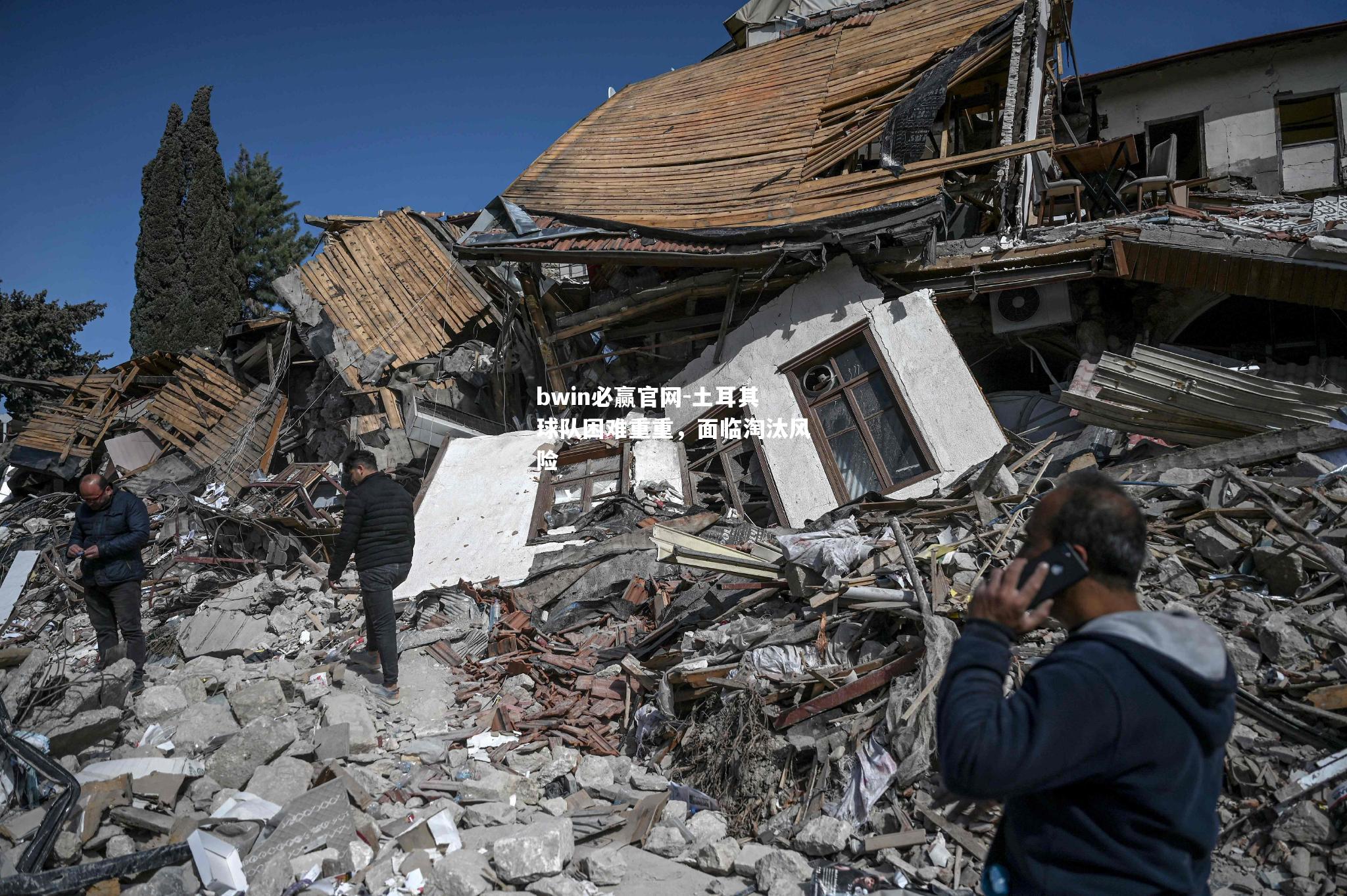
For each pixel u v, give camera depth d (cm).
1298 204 1130
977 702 171
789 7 1669
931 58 1201
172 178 2942
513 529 942
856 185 1062
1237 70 1712
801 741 466
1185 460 644
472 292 1502
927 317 975
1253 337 1116
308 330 1533
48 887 341
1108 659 167
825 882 370
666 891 384
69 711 503
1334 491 543
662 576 762
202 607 784
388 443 1428
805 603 568
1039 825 175
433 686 649
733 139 1302
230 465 1572
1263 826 372
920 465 966
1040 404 1013
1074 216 1218
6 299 2580
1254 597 483
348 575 916
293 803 411
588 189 1323
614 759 525
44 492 1775
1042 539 194
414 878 383
